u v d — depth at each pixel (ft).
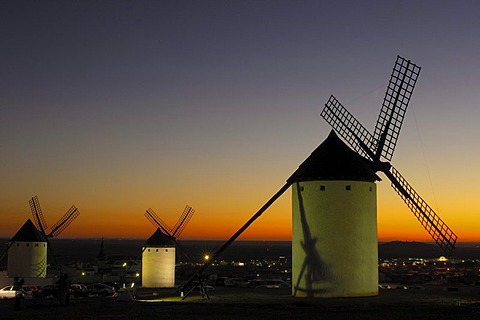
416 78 132.98
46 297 135.03
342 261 116.98
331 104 138.10
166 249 212.02
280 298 118.83
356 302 108.27
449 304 105.70
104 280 229.86
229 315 86.22
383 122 133.69
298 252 121.70
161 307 98.32
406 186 130.82
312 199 119.75
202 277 131.03
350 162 120.98
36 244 222.28
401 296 119.75
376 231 122.83
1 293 145.18
